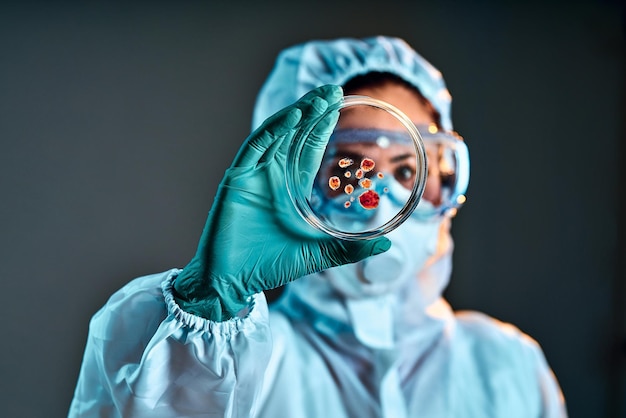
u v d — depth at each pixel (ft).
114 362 2.65
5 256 5.27
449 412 4.45
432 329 4.58
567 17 6.04
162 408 2.58
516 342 4.83
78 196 5.39
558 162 6.02
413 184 2.57
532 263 5.99
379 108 2.61
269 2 5.68
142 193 5.45
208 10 5.60
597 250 6.02
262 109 4.31
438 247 4.48
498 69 6.00
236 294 2.61
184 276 2.58
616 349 6.02
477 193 5.96
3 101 5.35
